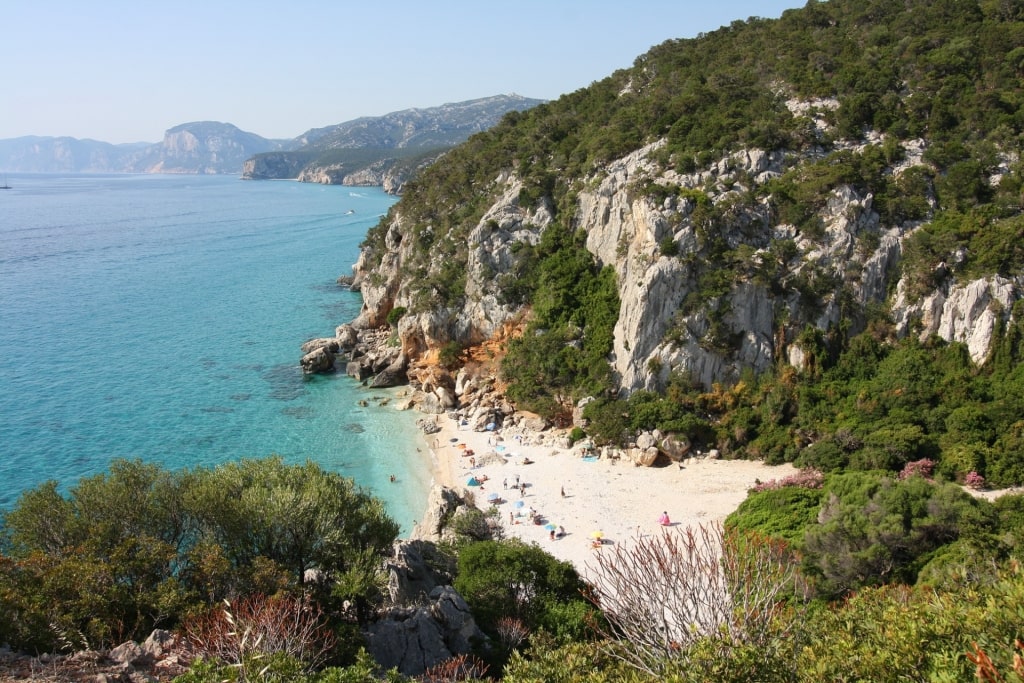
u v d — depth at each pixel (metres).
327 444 62.91
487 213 79.44
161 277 130.75
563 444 60.72
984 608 15.99
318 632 24.19
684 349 61.09
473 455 60.28
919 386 55.31
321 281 132.25
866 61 78.12
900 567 32.34
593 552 43.28
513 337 73.50
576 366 66.44
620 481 53.47
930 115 69.50
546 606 30.89
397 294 92.25
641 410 59.59
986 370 55.31
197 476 34.56
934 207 63.31
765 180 67.75
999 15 80.81
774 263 61.66
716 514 47.25
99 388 74.62
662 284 61.69
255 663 17.81
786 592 22.73
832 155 67.25
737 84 80.50
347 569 30.52
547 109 104.31
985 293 56.53
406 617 27.97
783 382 58.94
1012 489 46.41
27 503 29.80
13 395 71.44
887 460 49.12
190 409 69.94
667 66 94.38
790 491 43.22
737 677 15.20
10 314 101.44
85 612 23.45
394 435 65.19
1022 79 70.56
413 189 107.81
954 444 50.06
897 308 59.94
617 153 76.06
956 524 33.94
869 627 17.25
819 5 96.19
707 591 18.33
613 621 22.23
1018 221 58.47
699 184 68.19
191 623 22.97
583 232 73.12
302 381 79.25
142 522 30.22
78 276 128.88
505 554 33.91
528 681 18.47
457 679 23.89
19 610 21.97
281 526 30.69
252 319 104.00
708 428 58.19
